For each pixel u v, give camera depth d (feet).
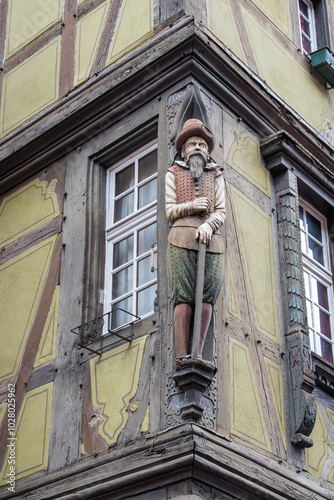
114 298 24.06
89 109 26.23
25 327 25.18
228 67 24.73
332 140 29.58
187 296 20.70
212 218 21.30
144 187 24.66
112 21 27.50
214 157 23.59
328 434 23.67
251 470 20.20
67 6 29.68
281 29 28.96
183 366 20.04
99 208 25.30
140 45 25.88
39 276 25.61
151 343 21.56
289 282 24.03
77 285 24.34
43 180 27.17
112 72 26.16
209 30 25.32
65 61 28.63
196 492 18.80
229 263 22.66
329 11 32.55
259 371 22.11
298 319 23.49
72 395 22.81
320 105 29.60
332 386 24.40
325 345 25.84
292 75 28.55
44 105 28.55
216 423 20.21
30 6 31.30
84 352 23.12
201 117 23.16
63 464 22.04
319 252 27.12
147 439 20.36
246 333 22.26
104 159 25.80
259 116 25.76
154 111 24.48
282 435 21.94
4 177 28.32
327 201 27.02
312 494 21.52
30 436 23.29
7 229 27.55
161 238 22.50
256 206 24.38
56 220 26.05
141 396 21.13
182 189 21.71
